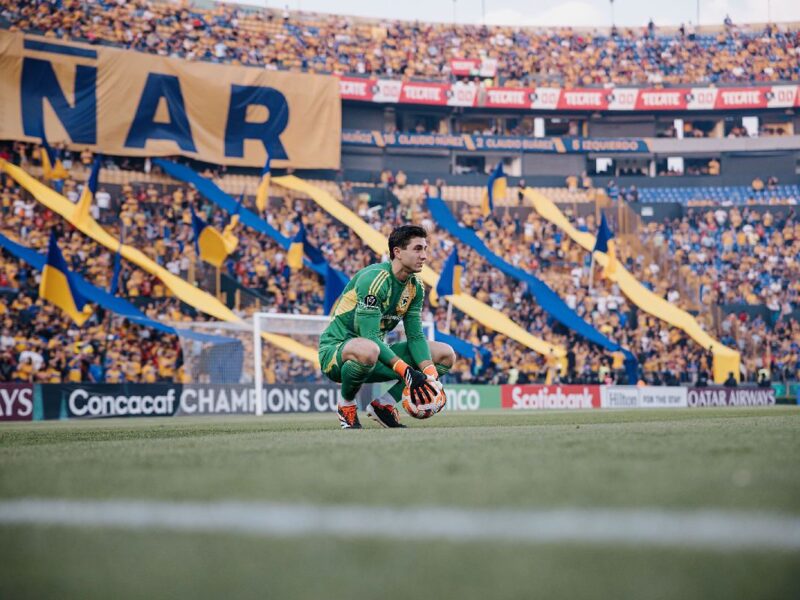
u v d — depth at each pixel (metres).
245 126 38.69
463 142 44.28
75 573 1.92
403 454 4.55
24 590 1.79
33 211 32.06
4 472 3.99
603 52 48.56
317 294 34.69
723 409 25.11
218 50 42.84
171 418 23.06
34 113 34.47
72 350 28.47
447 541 2.11
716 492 2.84
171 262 34.28
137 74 36.31
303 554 2.02
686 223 42.06
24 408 23.66
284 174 39.66
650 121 47.25
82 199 31.59
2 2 38.19
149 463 4.32
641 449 4.72
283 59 44.12
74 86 35.25
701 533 2.14
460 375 32.38
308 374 26.98
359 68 45.38
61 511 2.77
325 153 40.19
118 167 35.91
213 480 3.42
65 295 25.38
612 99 45.97
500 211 41.09
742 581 1.70
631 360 34.75
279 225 37.50
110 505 2.85
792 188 45.56
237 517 2.53
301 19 45.81
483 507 2.57
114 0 41.09
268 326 26.62
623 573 1.77
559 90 45.69
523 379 33.88
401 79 44.94
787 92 46.31
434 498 2.78
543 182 43.78
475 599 1.60
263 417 22.25
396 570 1.84
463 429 8.40
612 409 28.41
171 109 36.97
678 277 39.22
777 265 40.97
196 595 1.70
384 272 8.66
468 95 44.81
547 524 2.29
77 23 39.66
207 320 31.66
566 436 6.32
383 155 43.78
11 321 28.77
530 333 35.81
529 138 45.12
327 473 3.59
